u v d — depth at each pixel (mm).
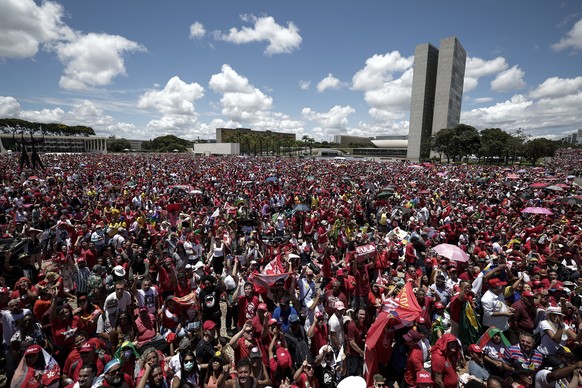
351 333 5645
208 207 17531
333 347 5871
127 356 4773
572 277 8594
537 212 14883
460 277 8414
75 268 8727
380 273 9180
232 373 5012
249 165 51938
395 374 5941
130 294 6504
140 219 13938
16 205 15219
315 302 6750
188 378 4691
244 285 6859
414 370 5027
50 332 5918
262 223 15391
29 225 12328
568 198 18391
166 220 16000
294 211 16047
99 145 150375
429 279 8523
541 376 4688
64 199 18422
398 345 5824
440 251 8258
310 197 20969
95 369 4672
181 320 6426
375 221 17594
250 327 5367
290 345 5594
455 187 29328
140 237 11680
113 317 6188
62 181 26156
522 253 10125
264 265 9930
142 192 20625
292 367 5398
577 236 12289
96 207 16078
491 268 7652
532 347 5180
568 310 6434
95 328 6203
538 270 8344
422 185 29391
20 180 26828
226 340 7141
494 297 6578
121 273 8148
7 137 115438
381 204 19188
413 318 5434
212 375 4695
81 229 11398
